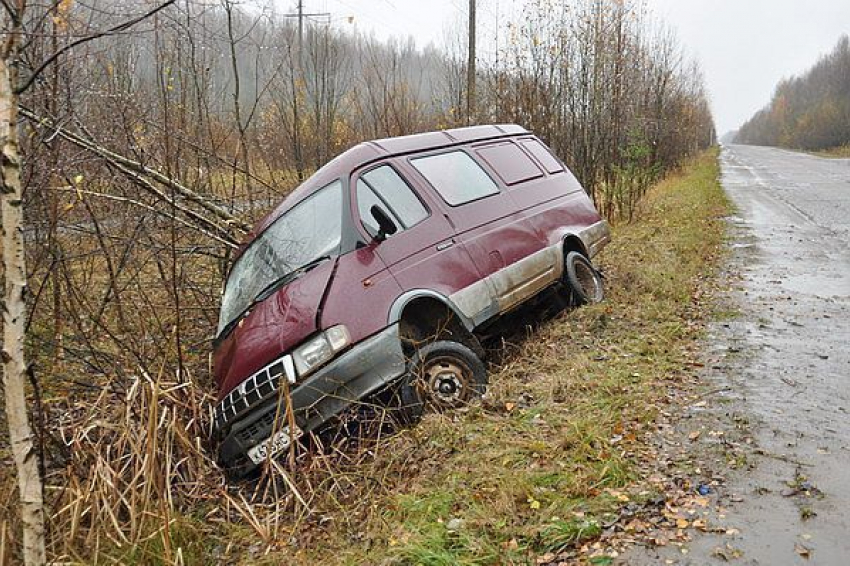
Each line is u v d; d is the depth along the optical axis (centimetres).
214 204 831
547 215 756
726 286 962
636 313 780
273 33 1153
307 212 609
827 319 758
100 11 529
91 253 648
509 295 650
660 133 2200
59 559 399
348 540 412
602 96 1550
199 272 860
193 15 821
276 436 495
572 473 428
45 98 623
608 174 1622
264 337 525
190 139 855
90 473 453
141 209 731
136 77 912
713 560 337
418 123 1308
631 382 578
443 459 470
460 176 687
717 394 547
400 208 607
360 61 1372
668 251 1155
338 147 1236
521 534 374
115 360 620
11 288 328
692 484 408
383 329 525
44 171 596
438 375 554
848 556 331
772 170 4016
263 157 1063
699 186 2647
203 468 503
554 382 575
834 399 522
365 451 498
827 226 1548
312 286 538
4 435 535
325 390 500
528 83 1377
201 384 630
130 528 436
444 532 382
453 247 613
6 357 330
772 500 385
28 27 516
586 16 1484
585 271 794
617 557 346
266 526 437
